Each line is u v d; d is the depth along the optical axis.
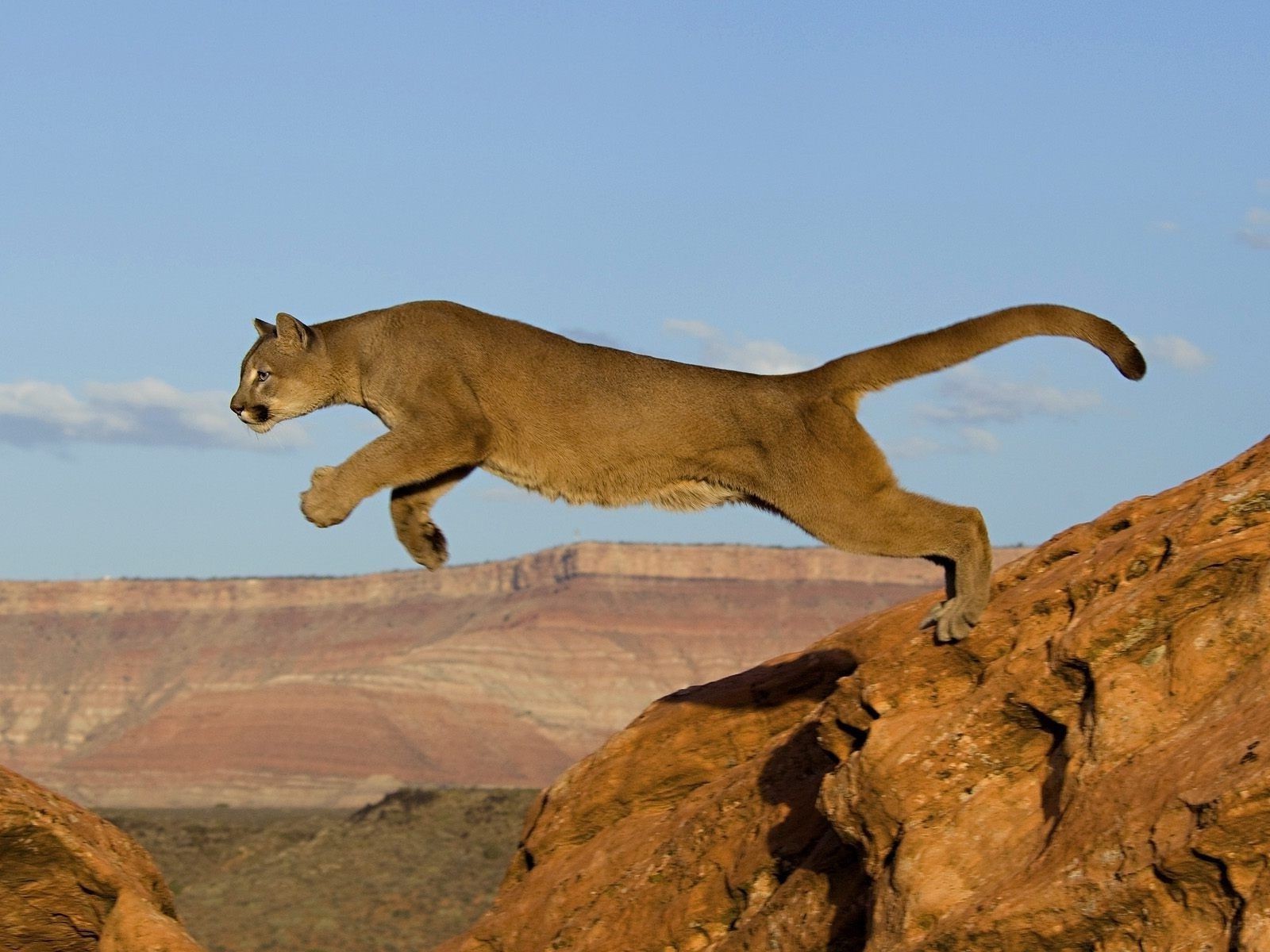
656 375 24.56
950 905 20.75
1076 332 24.00
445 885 127.12
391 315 25.83
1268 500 21.98
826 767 28.75
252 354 26.75
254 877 133.00
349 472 23.86
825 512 24.03
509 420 24.67
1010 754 21.84
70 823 26.64
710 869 29.02
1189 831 17.61
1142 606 20.52
